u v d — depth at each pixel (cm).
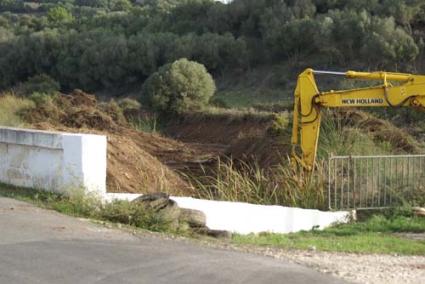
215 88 5500
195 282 710
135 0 10519
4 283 674
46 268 737
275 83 5806
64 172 1173
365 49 5400
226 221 1324
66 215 1057
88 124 2941
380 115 3731
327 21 5731
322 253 1048
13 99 2869
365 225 1588
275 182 1833
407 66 5300
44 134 1213
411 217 1689
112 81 6322
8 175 1321
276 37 6072
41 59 6506
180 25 7100
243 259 855
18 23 7756
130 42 6338
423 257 1095
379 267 913
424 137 3353
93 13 8881
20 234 898
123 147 1823
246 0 6700
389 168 1836
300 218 1519
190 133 4425
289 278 754
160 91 4759
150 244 907
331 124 2295
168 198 1155
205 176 2028
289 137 2506
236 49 6234
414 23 5734
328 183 1739
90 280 698
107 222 1049
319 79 5409
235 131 4103
